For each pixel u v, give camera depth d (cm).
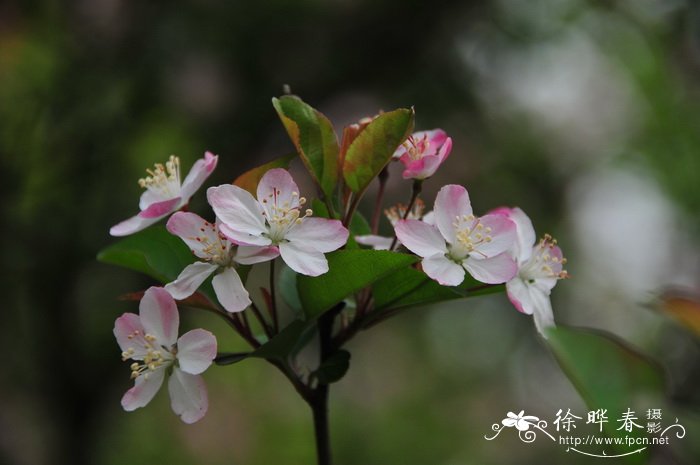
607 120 799
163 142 642
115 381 577
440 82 649
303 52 626
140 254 232
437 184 658
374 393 803
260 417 740
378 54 632
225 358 198
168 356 199
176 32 600
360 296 216
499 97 681
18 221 554
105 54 598
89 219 568
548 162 745
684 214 788
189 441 707
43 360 565
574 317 761
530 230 224
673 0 733
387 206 605
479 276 205
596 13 732
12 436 595
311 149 213
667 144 816
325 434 205
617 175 810
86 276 583
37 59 623
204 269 200
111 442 639
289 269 232
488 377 820
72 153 577
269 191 207
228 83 616
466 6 634
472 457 733
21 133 567
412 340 824
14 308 581
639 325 766
